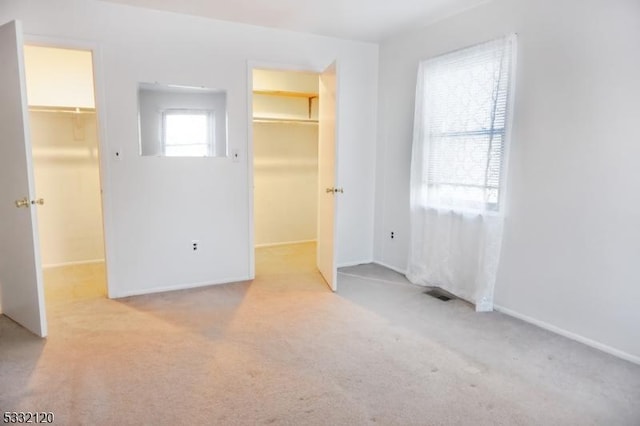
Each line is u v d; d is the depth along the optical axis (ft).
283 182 18.75
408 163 13.69
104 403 6.53
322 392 6.89
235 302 11.14
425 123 12.25
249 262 13.24
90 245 15.15
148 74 11.20
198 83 11.85
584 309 8.75
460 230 11.44
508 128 9.78
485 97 10.33
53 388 6.91
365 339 8.91
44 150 14.10
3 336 8.86
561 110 8.87
